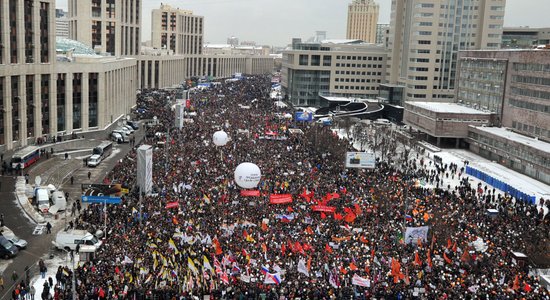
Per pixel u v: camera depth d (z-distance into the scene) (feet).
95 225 205.67
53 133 401.49
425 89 647.97
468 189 294.87
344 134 511.81
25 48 367.04
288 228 202.18
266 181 272.31
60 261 183.83
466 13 638.12
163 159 316.40
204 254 170.19
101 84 448.24
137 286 151.23
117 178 275.59
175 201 227.61
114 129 461.78
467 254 179.83
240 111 587.27
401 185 285.84
